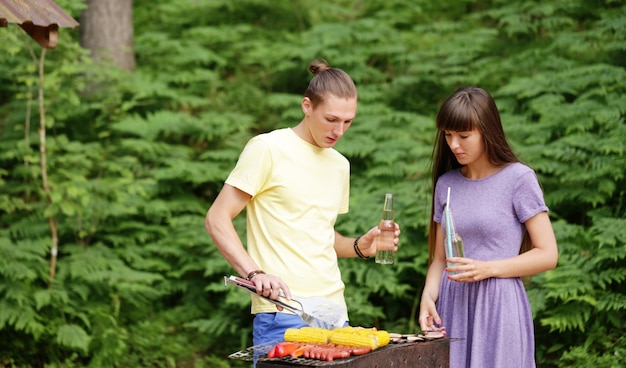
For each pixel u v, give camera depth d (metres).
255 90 7.72
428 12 8.45
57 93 6.17
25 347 5.36
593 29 6.74
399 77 7.15
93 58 7.24
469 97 2.97
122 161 6.38
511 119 6.20
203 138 6.84
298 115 6.94
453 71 6.89
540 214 3.00
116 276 5.52
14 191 6.02
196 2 8.51
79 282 5.64
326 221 2.99
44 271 5.54
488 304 2.99
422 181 5.89
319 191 2.97
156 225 6.33
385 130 6.43
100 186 5.98
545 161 5.62
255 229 2.96
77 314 5.41
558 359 4.93
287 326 2.85
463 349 3.04
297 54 7.36
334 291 2.97
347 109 2.84
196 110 7.63
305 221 2.93
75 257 5.70
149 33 7.95
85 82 6.97
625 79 5.98
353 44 7.64
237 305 5.76
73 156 6.04
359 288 5.54
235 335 5.82
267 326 2.90
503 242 3.02
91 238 6.25
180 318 5.95
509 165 3.05
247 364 5.50
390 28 7.72
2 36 5.59
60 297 5.45
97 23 7.30
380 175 6.19
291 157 2.92
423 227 5.64
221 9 8.76
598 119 5.60
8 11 3.39
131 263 6.10
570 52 6.93
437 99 7.25
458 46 7.15
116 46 7.35
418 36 7.77
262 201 2.93
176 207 6.37
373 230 3.10
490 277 2.99
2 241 5.40
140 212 6.38
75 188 5.54
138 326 5.80
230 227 2.87
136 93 7.16
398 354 2.54
